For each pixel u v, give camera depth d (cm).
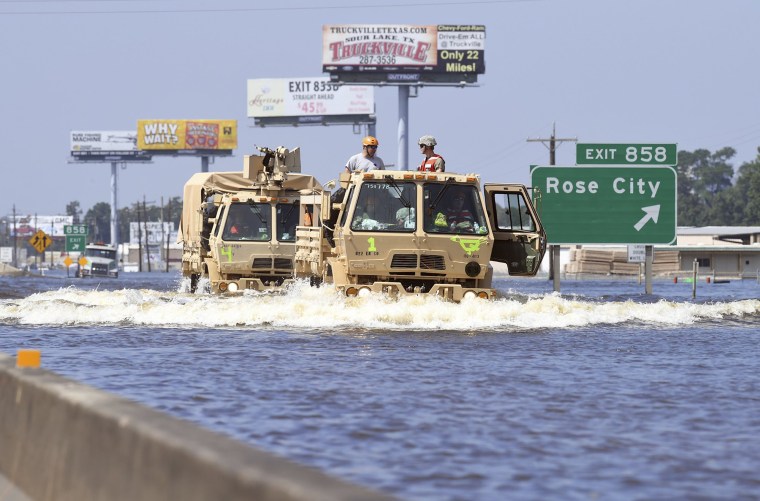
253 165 9288
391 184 5928
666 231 11131
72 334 5188
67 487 1680
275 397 2980
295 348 4431
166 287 13425
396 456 2178
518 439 2375
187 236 9594
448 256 5903
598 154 11150
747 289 15188
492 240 5966
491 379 3406
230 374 3525
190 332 5278
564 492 1889
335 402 2891
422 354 4191
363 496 1053
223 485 1181
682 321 6081
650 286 11281
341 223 6056
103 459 1554
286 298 6066
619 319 6003
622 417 2677
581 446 2303
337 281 6116
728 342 4784
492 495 1856
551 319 5762
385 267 5878
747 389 3194
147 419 1488
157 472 1359
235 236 8175
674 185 11131
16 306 6297
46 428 1828
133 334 5169
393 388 3183
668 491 1908
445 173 5969
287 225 8225
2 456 2066
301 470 1150
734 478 2014
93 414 1616
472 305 5678
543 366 3788
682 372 3625
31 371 2078
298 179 8500
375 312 5641
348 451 2222
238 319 5794
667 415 2712
